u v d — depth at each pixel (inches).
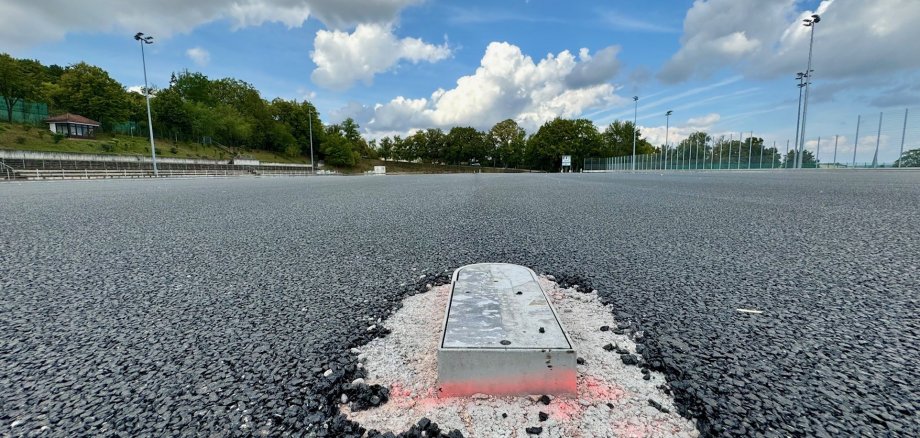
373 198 340.2
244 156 2596.0
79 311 70.8
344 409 42.2
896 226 152.4
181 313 69.7
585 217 191.2
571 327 61.4
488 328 47.8
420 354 53.5
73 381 47.7
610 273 91.7
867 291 76.9
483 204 270.2
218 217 207.0
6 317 68.1
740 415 39.9
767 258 104.7
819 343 55.1
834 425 38.2
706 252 112.5
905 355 51.4
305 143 3284.9
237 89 3208.7
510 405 42.3
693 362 50.3
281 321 65.5
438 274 93.0
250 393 44.9
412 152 3794.3
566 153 2679.6
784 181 516.7
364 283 86.7
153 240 140.4
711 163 1435.8
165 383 47.1
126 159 1574.8
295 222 185.8
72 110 2160.4
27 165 1206.9
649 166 1829.5
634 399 42.9
